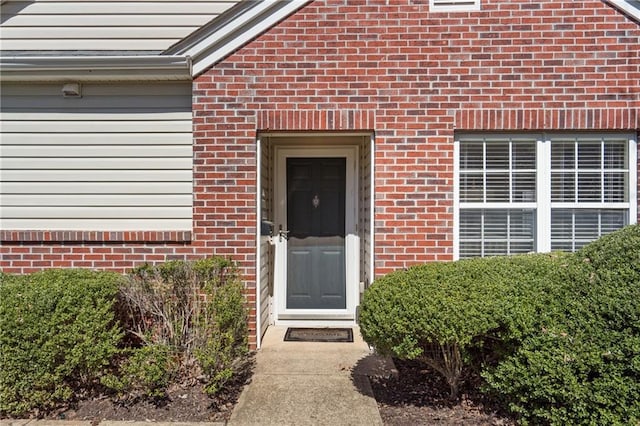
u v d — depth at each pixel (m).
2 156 4.51
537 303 2.80
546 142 4.29
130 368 3.09
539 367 2.60
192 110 4.36
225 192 4.31
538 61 4.21
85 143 4.49
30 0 4.81
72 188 4.50
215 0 4.91
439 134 4.26
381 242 4.27
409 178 4.27
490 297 2.82
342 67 4.29
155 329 3.49
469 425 2.83
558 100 4.19
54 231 4.38
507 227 4.35
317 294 5.30
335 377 3.60
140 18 4.86
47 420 2.95
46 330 3.04
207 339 3.35
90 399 3.20
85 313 3.15
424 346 3.12
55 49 4.81
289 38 4.30
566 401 2.54
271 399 3.21
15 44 4.80
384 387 3.41
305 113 4.29
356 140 5.18
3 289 3.21
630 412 2.39
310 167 5.27
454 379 3.09
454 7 4.26
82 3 4.84
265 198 4.83
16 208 4.50
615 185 4.27
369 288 3.27
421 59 4.26
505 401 2.92
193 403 3.15
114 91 4.48
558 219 4.32
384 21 4.28
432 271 3.21
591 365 2.51
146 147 4.48
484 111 4.22
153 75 4.27
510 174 4.33
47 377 3.01
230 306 3.37
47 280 3.41
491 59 4.23
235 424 2.88
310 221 5.29
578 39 4.19
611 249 2.93
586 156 4.30
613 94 4.17
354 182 5.21
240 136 4.30
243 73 4.30
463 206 4.34
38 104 4.49
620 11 4.17
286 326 5.14
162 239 4.33
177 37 4.87
